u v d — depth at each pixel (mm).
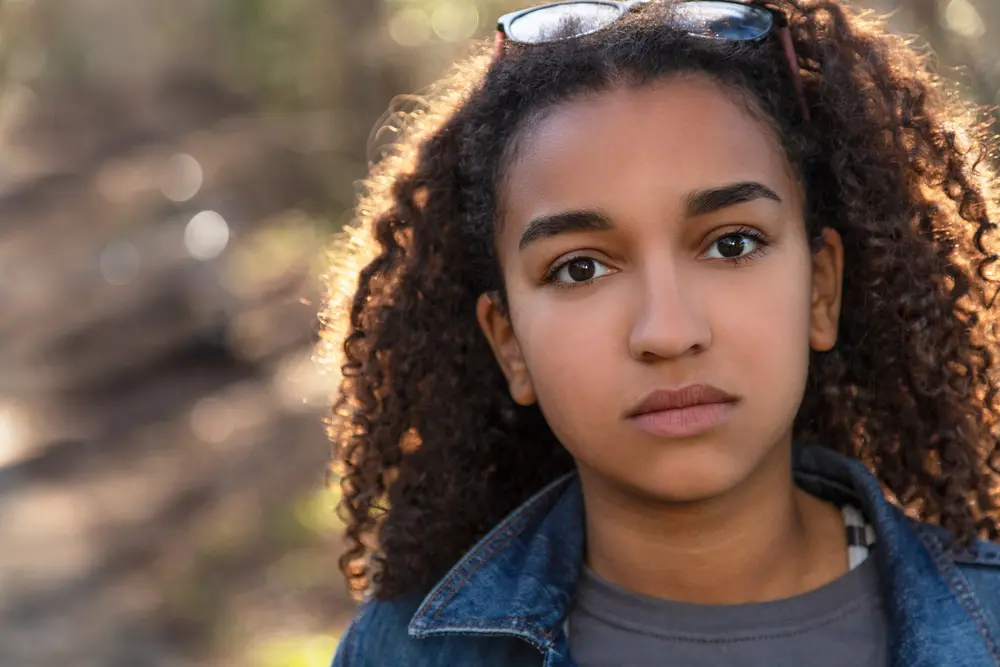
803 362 1772
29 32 15484
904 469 2070
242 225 12664
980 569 1874
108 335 11703
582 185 1735
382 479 2209
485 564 1995
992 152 2180
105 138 16703
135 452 9516
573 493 2006
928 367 2002
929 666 1732
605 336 1730
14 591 7203
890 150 2006
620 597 1865
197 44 14711
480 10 7957
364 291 2215
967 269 2037
